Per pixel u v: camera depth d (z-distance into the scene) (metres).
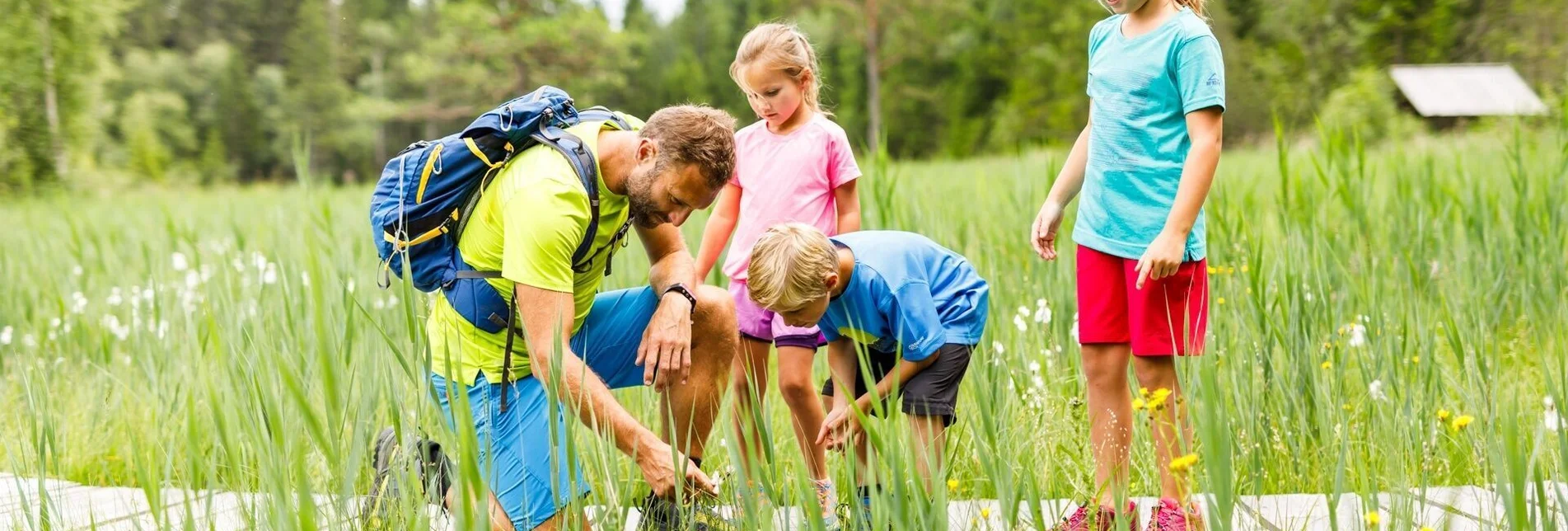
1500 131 13.70
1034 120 43.56
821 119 3.56
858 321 2.93
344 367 2.96
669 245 3.04
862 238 3.03
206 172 50.69
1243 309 3.88
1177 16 2.78
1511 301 4.53
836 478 3.06
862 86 54.00
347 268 4.40
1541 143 9.45
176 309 4.54
